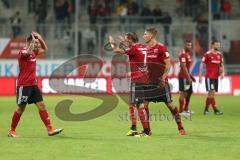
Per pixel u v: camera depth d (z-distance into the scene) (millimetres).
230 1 124688
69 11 116688
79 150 37594
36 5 117625
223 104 82250
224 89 104312
